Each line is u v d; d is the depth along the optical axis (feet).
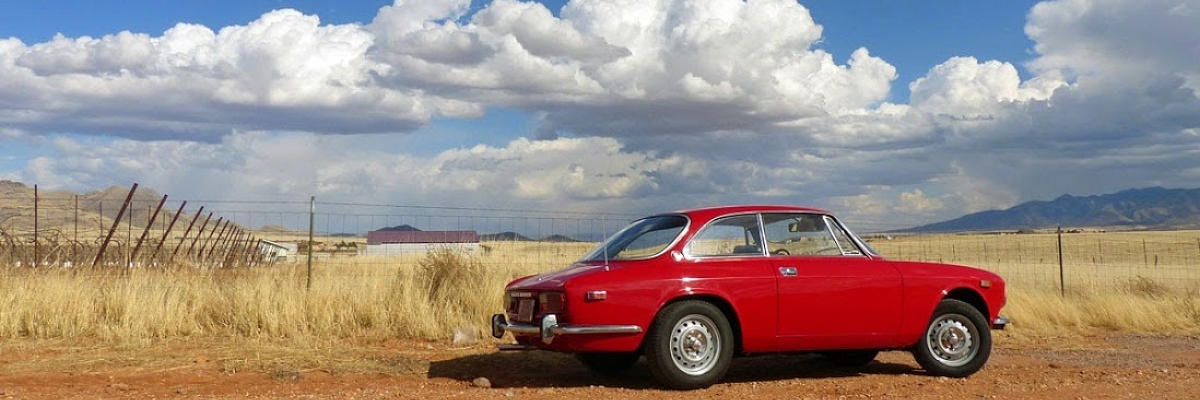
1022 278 71.10
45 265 48.34
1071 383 26.84
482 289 40.60
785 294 26.07
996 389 25.68
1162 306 46.78
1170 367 31.22
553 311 24.76
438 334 36.73
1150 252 207.00
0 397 23.81
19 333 35.86
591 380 27.78
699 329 25.25
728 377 28.35
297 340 34.35
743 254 26.40
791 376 28.63
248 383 26.63
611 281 24.64
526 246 47.91
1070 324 44.60
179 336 35.55
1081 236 288.92
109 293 38.29
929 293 27.73
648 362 25.03
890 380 27.50
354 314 38.47
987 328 28.53
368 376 28.04
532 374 28.89
